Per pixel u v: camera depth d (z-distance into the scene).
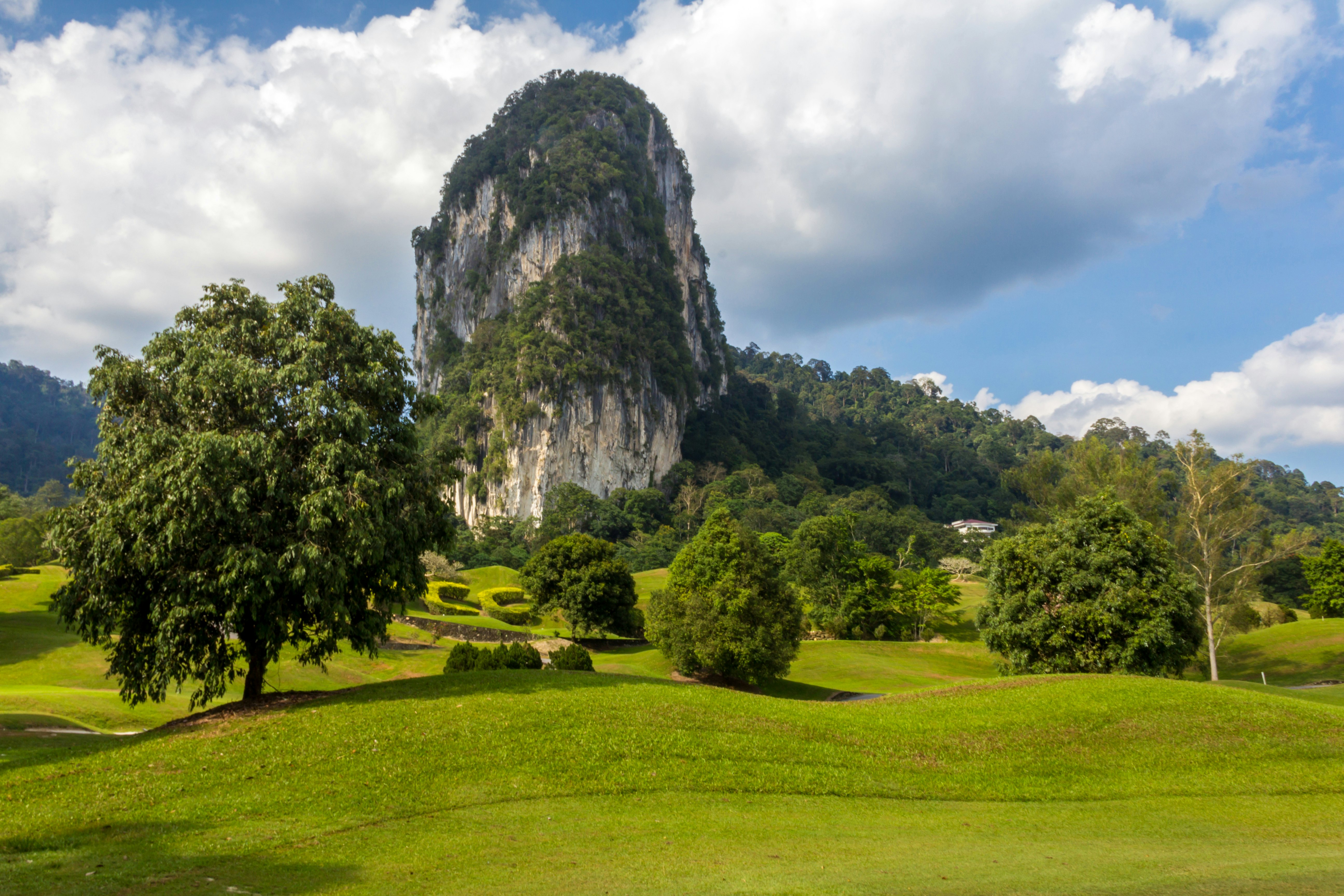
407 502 21.17
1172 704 20.05
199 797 14.05
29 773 15.22
